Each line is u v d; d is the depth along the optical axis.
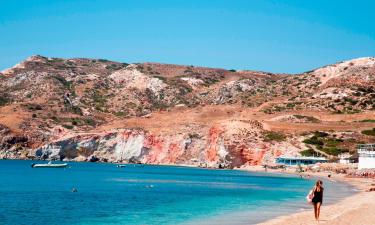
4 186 97.75
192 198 73.94
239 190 91.75
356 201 63.34
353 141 190.38
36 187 95.94
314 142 192.12
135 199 72.19
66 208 60.16
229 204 64.06
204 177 140.75
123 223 46.84
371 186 96.25
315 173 157.00
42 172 159.00
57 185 102.50
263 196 77.38
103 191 87.81
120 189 93.25
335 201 64.50
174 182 117.62
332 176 140.38
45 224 47.06
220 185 107.00
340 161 171.12
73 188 93.00
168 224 45.44
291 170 173.25
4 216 52.62
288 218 45.03
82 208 60.12
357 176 131.50
